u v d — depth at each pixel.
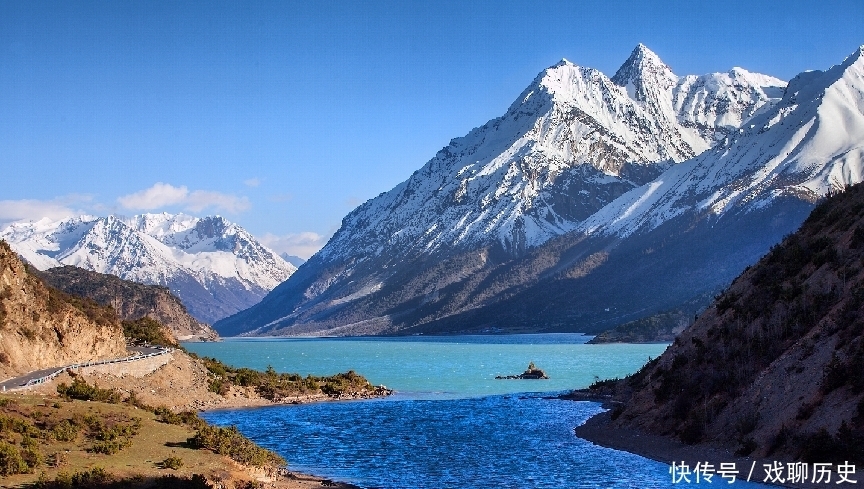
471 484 63.31
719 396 74.50
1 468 53.06
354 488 62.00
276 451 77.69
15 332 93.12
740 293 87.81
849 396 61.72
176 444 66.38
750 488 58.56
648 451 73.31
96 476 53.25
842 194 93.06
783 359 71.44
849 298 71.44
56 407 69.88
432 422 97.75
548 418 100.25
